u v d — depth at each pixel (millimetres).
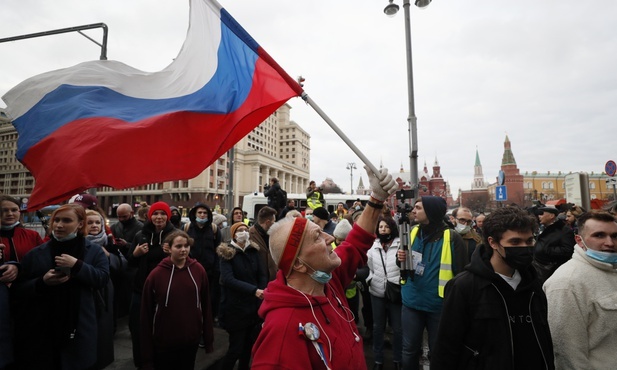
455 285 2055
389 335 5387
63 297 2652
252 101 2564
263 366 1298
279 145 115750
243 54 2773
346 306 1714
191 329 3199
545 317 1902
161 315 3135
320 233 1566
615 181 9609
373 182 2055
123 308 5512
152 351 3125
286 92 2512
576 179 9141
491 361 1844
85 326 2721
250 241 3896
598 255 2080
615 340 1974
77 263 2637
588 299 2035
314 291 1540
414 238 3605
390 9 9281
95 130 2467
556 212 4973
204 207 5375
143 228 4215
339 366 1377
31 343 2545
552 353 1864
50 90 2879
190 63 2963
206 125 2533
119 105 2785
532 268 1978
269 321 1418
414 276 3383
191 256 5332
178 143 2461
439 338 2049
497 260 2006
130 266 4152
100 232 4035
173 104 2744
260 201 18531
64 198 2268
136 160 2346
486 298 1915
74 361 2637
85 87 2875
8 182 49375
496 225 1938
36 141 2590
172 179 2365
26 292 2541
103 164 2295
